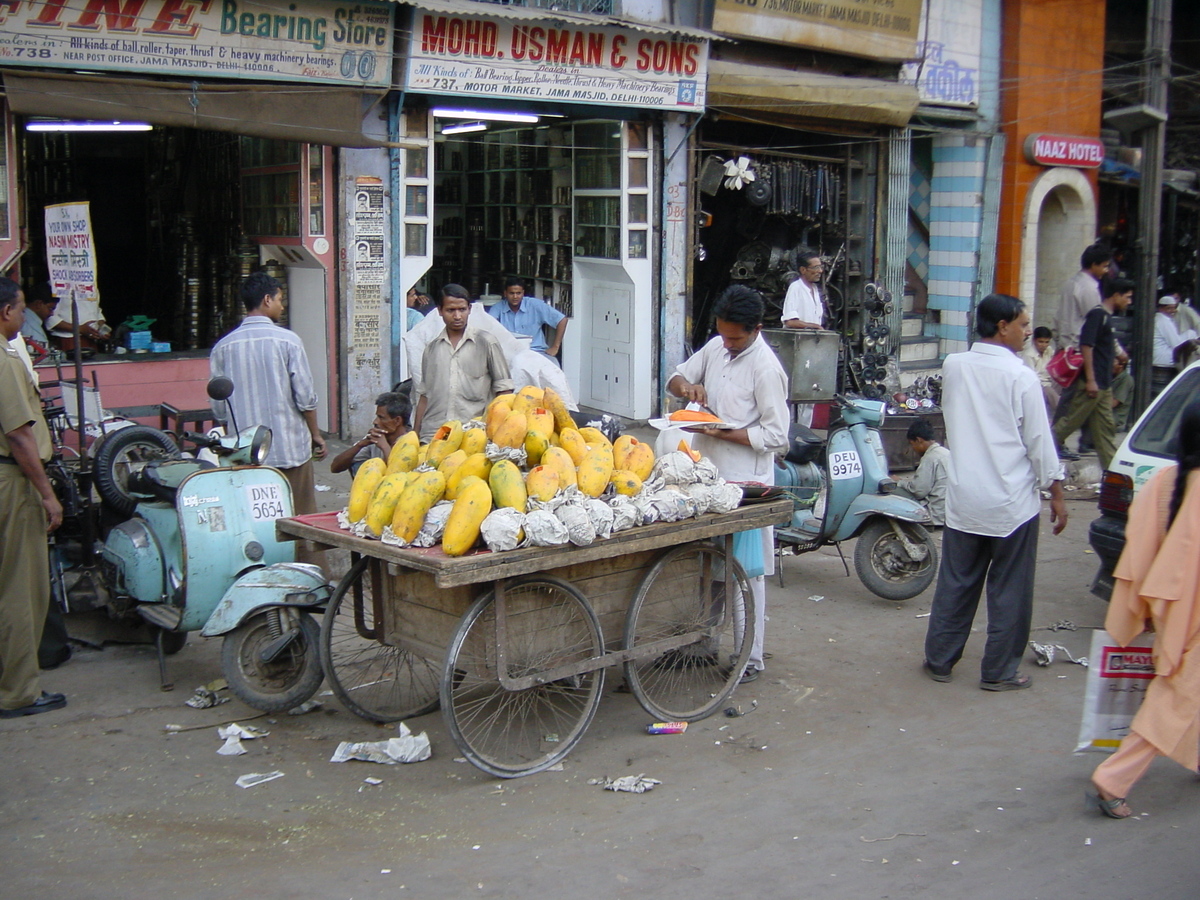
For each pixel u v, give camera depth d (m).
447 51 8.96
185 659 5.34
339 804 3.97
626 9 10.19
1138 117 10.78
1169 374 12.70
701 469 4.67
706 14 10.75
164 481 4.97
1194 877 3.60
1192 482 3.71
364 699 4.86
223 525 4.85
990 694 5.18
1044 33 13.64
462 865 3.58
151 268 11.52
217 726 4.59
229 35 7.86
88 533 5.60
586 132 11.03
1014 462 4.99
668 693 5.04
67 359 8.07
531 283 12.23
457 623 4.17
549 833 3.80
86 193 11.64
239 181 10.16
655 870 3.57
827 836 3.82
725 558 4.80
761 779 4.25
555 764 4.31
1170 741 3.79
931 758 4.47
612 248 10.81
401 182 9.36
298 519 4.58
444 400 6.21
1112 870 3.63
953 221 13.88
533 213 12.02
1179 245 17.72
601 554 4.14
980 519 5.06
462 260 13.11
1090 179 14.66
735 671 4.95
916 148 14.03
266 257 9.73
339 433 9.55
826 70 11.99
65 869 3.49
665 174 10.77
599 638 4.35
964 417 5.08
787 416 5.04
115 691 4.93
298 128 8.10
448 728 4.00
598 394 11.49
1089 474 9.87
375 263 9.41
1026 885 3.53
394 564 4.09
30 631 4.58
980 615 6.45
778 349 9.30
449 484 4.12
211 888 3.40
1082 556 7.72
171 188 11.34
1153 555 3.81
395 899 3.37
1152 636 3.99
